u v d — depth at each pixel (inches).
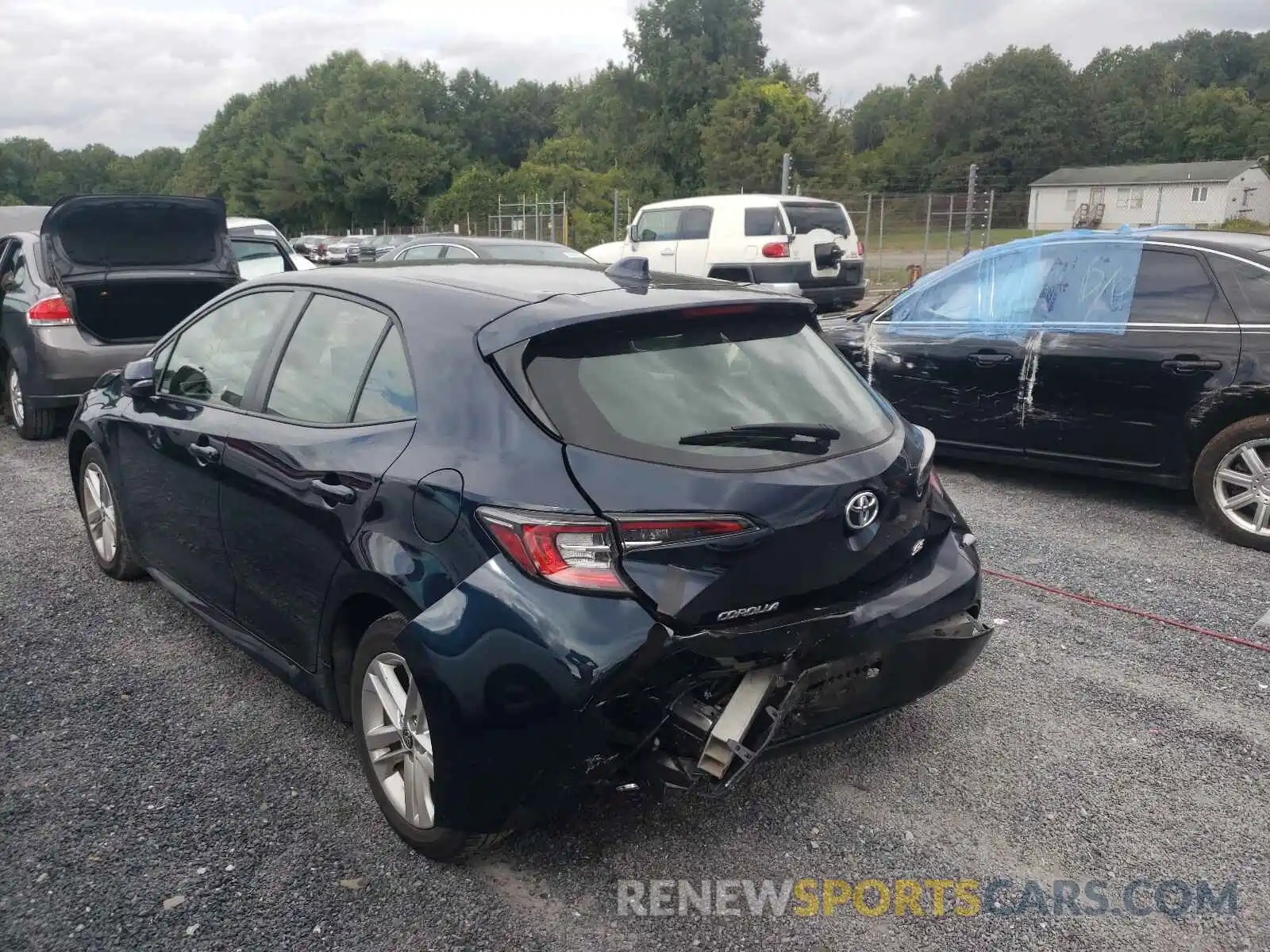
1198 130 3021.7
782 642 106.8
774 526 105.7
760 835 123.0
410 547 111.8
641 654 99.8
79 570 210.2
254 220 525.3
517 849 120.1
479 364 113.3
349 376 130.9
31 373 319.0
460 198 2325.3
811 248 594.2
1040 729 147.6
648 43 2664.9
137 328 339.0
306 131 3218.5
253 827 124.0
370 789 129.0
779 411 116.8
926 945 105.2
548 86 3944.4
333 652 129.3
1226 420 226.2
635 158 2637.8
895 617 116.6
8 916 108.2
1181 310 232.5
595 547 100.5
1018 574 208.7
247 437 141.3
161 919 107.8
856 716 120.4
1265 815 126.7
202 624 183.3
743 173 2182.6
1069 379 247.0
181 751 141.2
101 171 6008.9
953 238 1093.8
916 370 275.6
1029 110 2957.7
